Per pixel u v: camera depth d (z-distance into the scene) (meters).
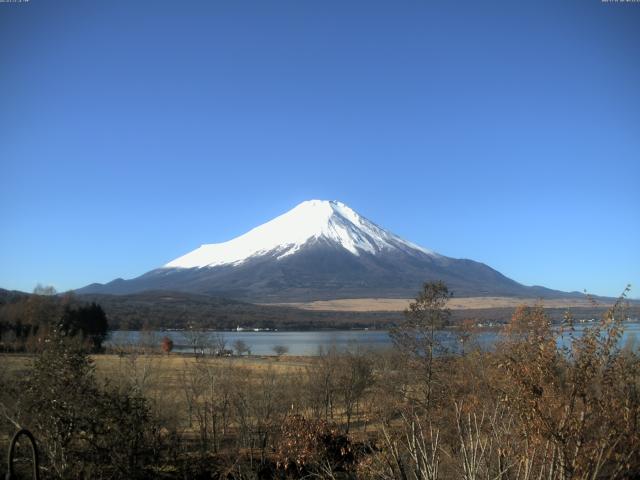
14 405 23.92
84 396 24.25
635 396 12.33
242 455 33.09
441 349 39.75
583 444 12.00
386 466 15.16
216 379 42.97
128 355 53.69
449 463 14.38
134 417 25.62
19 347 50.84
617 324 12.44
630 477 12.41
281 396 40.88
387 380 43.00
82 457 24.06
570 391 12.21
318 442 25.14
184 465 30.81
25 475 23.48
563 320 13.51
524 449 12.52
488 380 19.59
